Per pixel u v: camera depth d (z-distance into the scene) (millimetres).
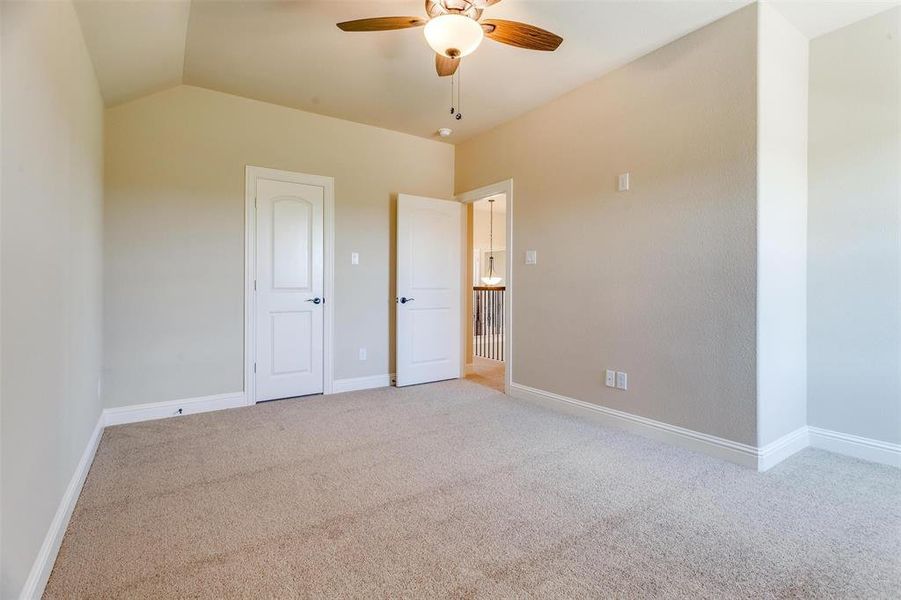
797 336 2680
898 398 2453
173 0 2221
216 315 3543
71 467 1950
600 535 1771
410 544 1711
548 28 2590
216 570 1548
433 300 4609
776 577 1512
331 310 4086
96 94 2709
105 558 1608
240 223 3639
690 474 2344
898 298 2447
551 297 3627
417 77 3234
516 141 4000
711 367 2584
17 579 1228
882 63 2480
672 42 2758
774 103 2469
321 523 1860
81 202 2229
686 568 1562
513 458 2564
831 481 2260
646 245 2920
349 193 4191
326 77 3248
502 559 1617
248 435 2945
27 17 1349
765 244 2418
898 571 1545
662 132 2822
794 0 2367
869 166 2531
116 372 3172
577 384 3410
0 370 1111
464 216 4883
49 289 1614
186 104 3416
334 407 3635
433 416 3395
